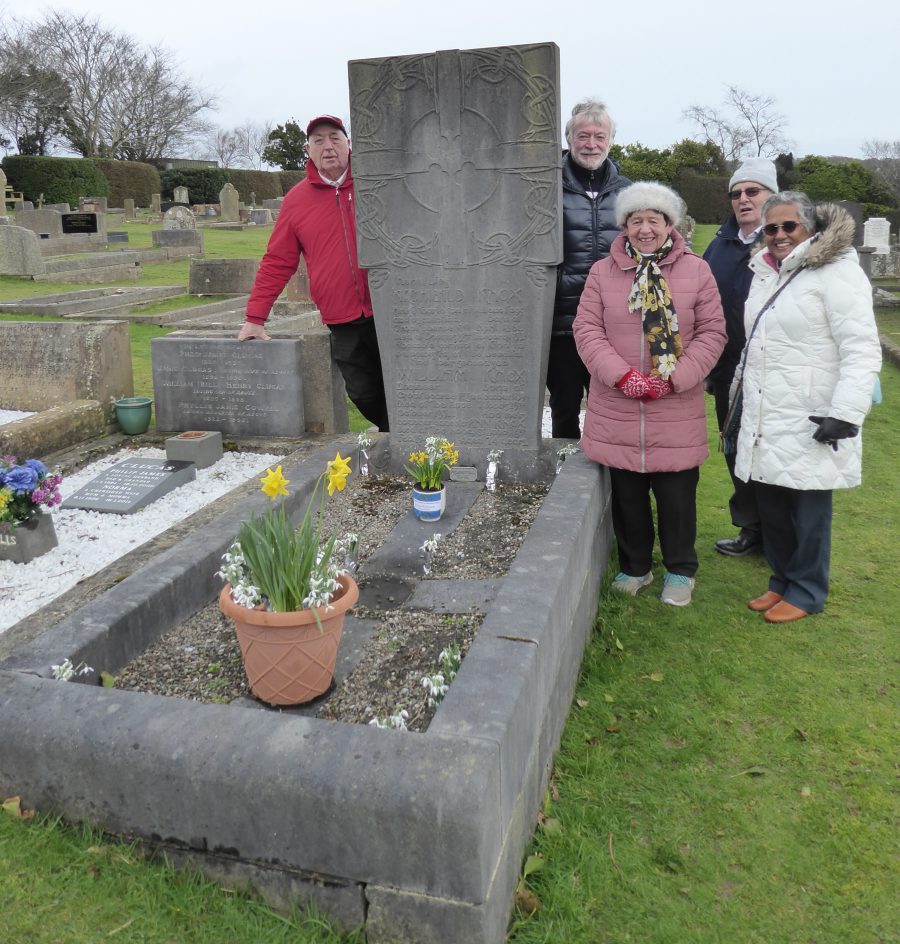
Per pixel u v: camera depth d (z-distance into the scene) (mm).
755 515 4293
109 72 48125
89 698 2207
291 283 11125
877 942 2078
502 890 1978
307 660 2521
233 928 1918
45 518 4141
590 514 3525
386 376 4730
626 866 2283
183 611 3092
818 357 3305
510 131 4184
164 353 5992
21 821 2148
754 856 2342
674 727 2912
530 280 4359
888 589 3957
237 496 4434
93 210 32500
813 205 3275
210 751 1986
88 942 1889
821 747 2812
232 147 73750
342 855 1879
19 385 6336
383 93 4281
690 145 35812
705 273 3568
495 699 2133
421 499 4070
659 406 3586
